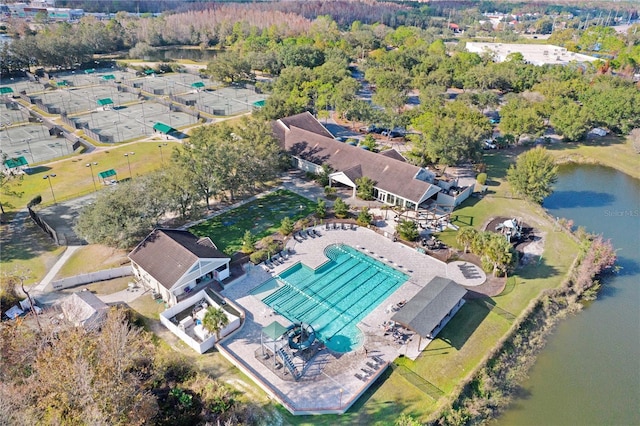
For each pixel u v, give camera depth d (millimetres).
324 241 64312
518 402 42094
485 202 76125
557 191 84125
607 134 109562
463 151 81375
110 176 82125
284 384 41844
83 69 170500
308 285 55906
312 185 80875
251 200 75375
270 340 46312
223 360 44750
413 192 71250
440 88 122062
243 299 52781
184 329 48031
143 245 55688
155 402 36781
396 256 61406
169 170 65625
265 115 100188
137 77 160625
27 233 65688
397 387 41938
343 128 111125
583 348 48469
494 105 118938
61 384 32844
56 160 90438
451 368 44000
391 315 50969
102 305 48938
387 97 109875
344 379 42500
